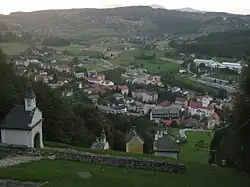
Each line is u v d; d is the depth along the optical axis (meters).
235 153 37.06
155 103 170.12
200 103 162.25
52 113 56.00
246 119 33.66
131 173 33.00
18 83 56.59
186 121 130.12
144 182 30.77
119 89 184.88
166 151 51.62
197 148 74.38
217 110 139.38
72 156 35.97
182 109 152.62
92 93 160.38
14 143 39.94
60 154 36.44
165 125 119.00
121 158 35.47
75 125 60.38
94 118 72.81
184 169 34.75
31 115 40.31
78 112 72.19
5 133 39.84
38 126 41.84
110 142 68.12
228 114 40.94
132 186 29.56
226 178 34.44
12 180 28.70
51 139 54.44
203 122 135.38
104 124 73.69
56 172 30.80
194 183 31.95
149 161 35.09
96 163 35.34
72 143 56.62
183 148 74.69
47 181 28.91
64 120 57.91
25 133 39.62
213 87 196.00
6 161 34.06
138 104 164.12
